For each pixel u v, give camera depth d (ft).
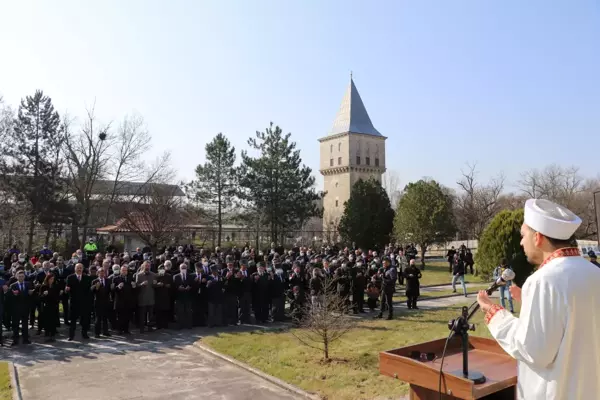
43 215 118.62
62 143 125.59
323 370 27.91
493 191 166.61
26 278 44.50
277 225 134.10
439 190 118.21
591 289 7.93
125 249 102.47
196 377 27.81
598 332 7.93
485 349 14.35
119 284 41.06
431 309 54.08
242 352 32.94
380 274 54.24
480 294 10.11
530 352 7.86
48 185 121.39
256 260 66.49
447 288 73.97
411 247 98.27
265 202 132.67
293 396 24.27
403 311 52.80
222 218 134.21
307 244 129.70
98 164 117.60
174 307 46.83
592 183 207.41
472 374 11.07
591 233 165.17
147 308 42.91
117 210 112.88
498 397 11.61
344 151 230.07
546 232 8.55
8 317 42.04
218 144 132.98
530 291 8.18
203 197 131.03
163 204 78.84
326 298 33.47
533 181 190.49
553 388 7.83
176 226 79.41
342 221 137.59
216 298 44.75
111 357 32.96
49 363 31.35
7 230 88.43
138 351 34.83
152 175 124.77
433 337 37.04
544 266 8.47
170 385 26.30
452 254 96.07
